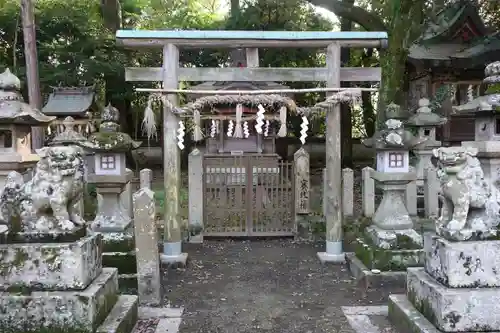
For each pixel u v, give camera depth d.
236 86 11.90
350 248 7.84
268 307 5.36
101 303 4.01
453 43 16.62
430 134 10.47
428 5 16.39
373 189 8.59
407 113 11.09
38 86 10.69
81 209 7.91
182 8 21.08
